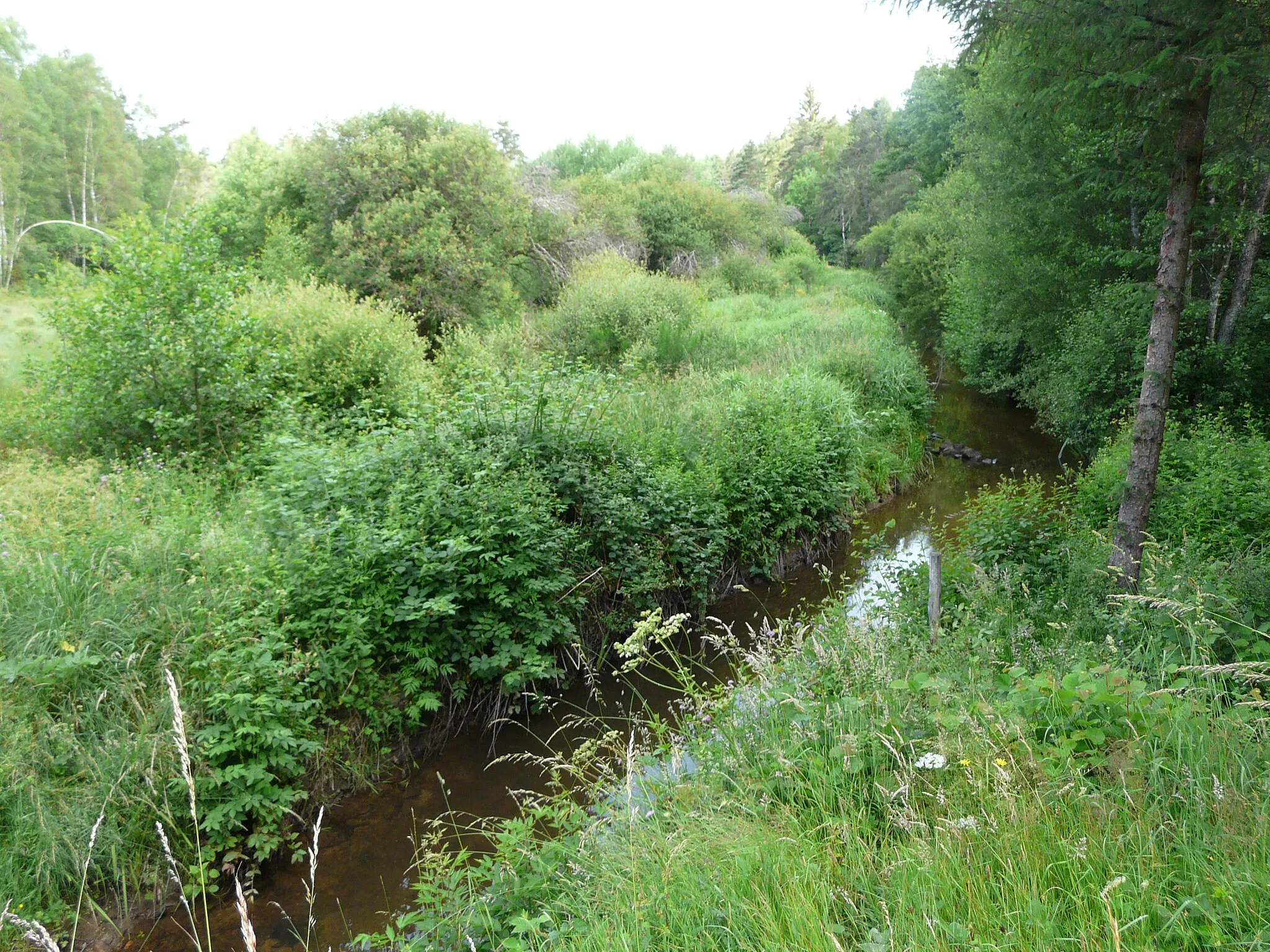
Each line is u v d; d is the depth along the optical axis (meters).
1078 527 7.70
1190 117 5.29
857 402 15.02
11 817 4.31
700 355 16.22
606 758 5.41
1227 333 11.12
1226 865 2.46
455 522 6.94
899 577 7.29
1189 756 2.99
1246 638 4.24
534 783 5.84
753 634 5.36
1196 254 11.20
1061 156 13.07
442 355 14.76
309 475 7.14
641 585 8.04
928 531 11.83
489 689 6.75
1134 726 3.24
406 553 6.52
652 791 4.08
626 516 8.22
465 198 18.91
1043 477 14.73
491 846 5.09
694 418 11.23
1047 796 2.98
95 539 6.03
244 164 25.59
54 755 4.59
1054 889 2.58
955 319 21.09
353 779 5.74
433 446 7.73
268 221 19.91
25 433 9.55
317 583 6.10
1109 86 5.31
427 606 6.16
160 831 3.72
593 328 16.22
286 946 4.33
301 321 12.02
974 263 17.73
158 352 9.05
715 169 60.75
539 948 3.21
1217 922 2.28
